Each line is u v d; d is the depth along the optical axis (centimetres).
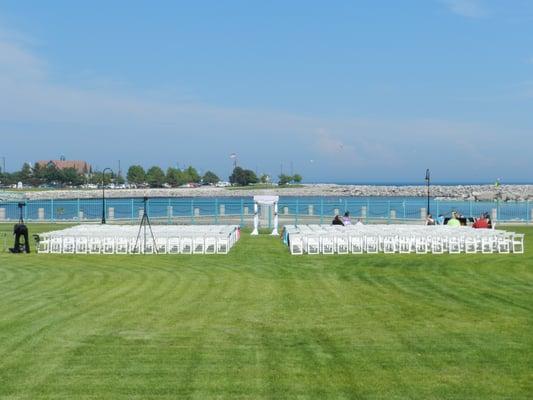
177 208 7550
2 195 8912
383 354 1188
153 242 2930
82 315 1523
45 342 1269
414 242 3012
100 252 2959
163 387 1002
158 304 1666
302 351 1207
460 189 13200
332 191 14475
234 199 10012
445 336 1323
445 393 975
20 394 970
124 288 1930
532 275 2209
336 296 1786
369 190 14088
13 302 1692
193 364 1125
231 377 1052
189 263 2550
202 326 1411
